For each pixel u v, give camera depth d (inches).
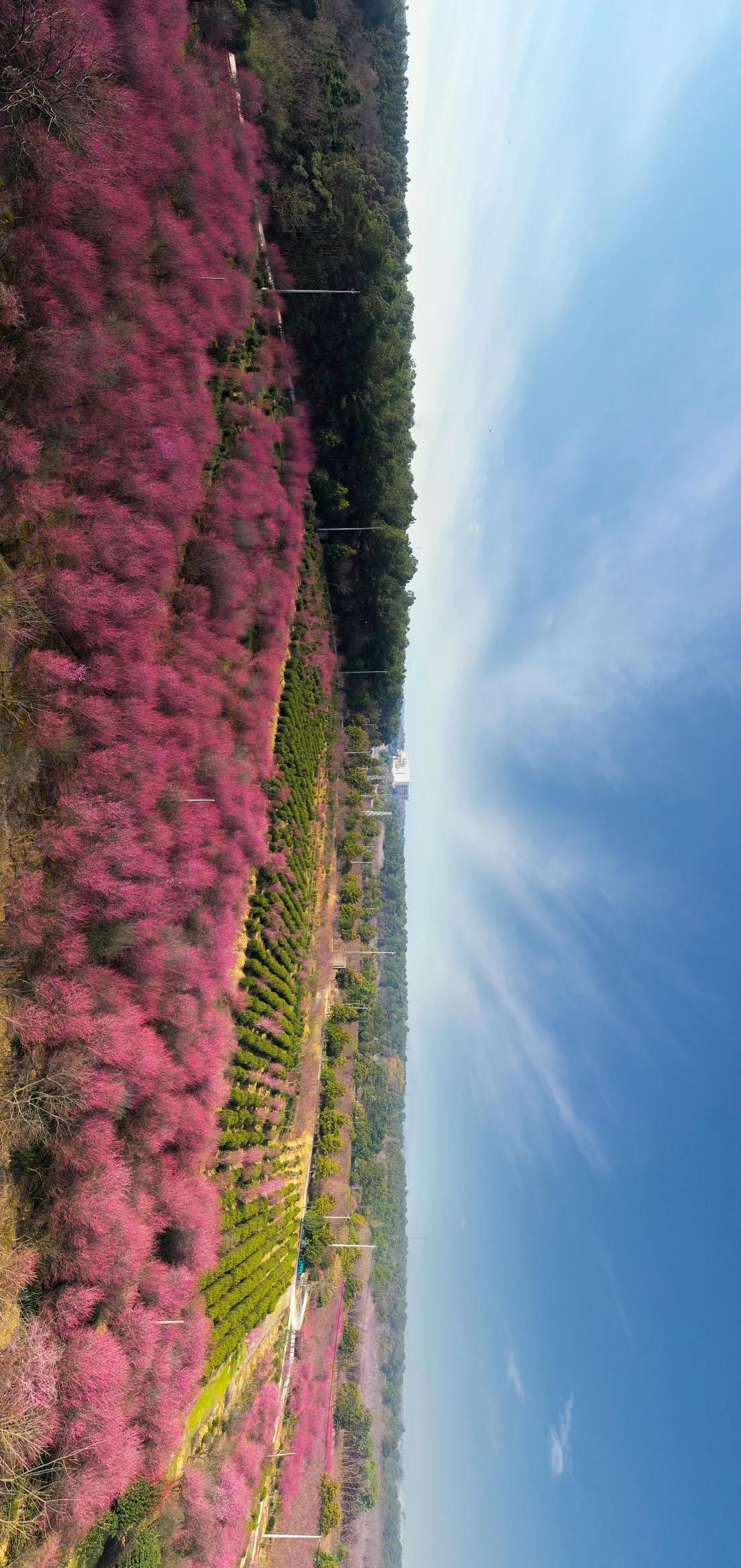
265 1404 1289.4
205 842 1122.0
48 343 792.3
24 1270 701.3
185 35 1130.7
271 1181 1433.3
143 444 974.4
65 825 808.9
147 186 1025.5
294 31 1493.6
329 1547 1603.1
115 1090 810.2
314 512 1704.0
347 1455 1828.2
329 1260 1695.4
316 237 1443.2
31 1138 733.3
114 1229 794.2
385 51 1980.8
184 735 1066.1
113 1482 732.0
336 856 1989.4
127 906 876.6
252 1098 1326.3
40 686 797.2
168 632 1090.7
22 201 789.2
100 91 868.6
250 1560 1257.4
